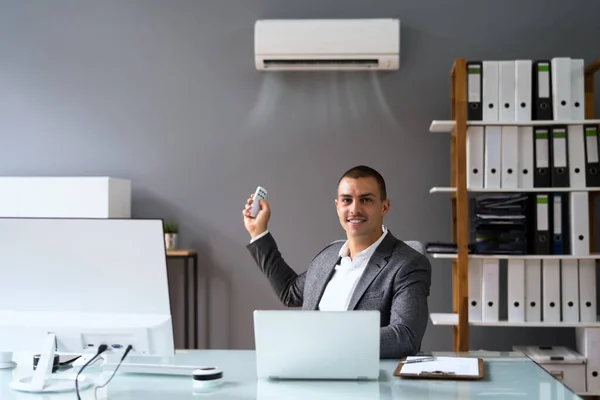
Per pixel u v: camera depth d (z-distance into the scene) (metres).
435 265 4.39
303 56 4.23
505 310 4.35
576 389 3.82
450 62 4.40
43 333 1.95
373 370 1.88
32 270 1.97
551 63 3.91
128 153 4.51
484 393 1.73
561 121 3.80
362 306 2.41
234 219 4.46
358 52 4.21
